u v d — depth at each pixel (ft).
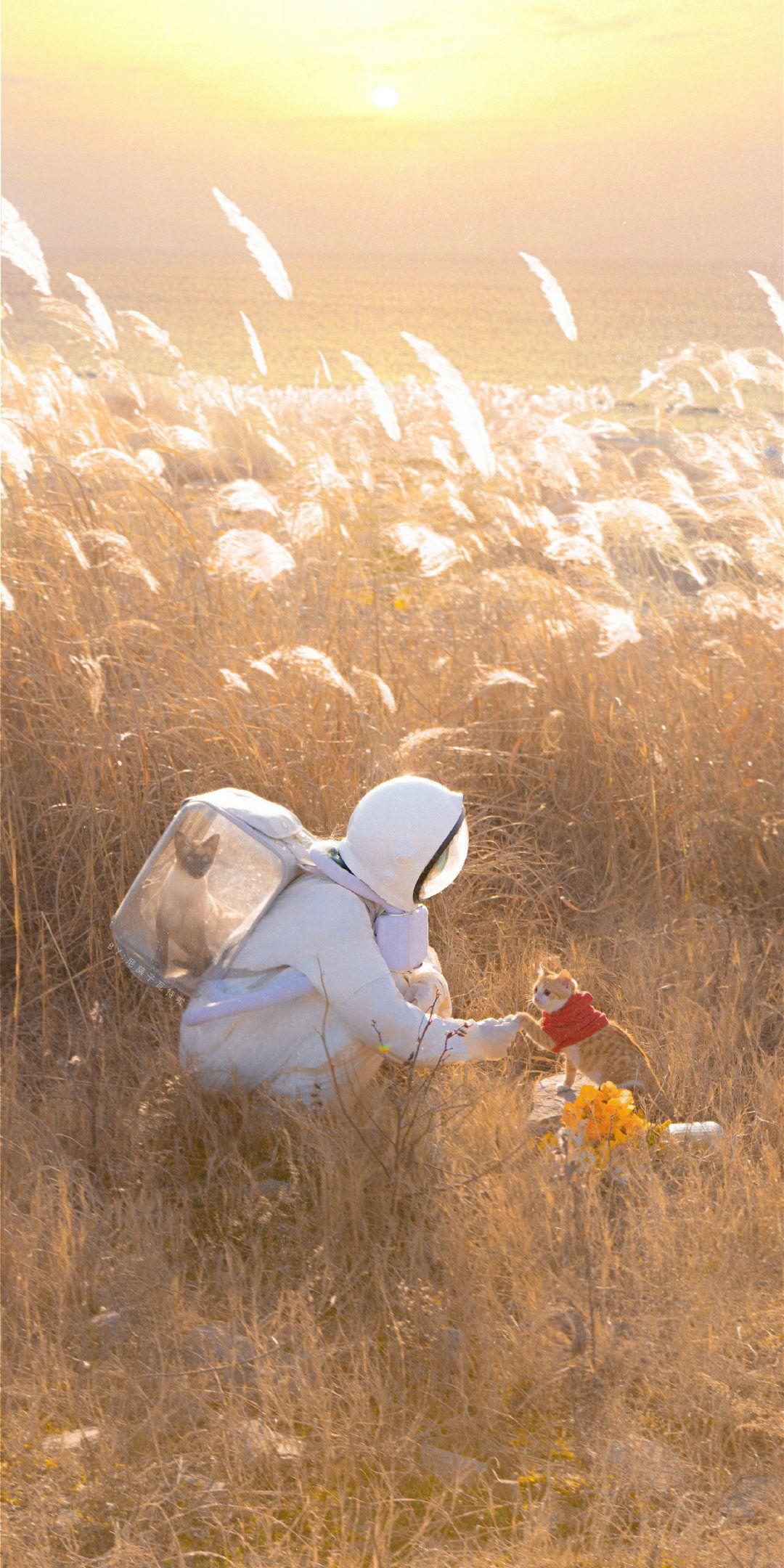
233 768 18.33
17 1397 9.85
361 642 22.48
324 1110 13.23
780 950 18.25
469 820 19.72
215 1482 9.17
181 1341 10.47
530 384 101.86
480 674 21.44
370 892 13.50
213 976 13.80
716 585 24.62
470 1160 12.87
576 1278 11.06
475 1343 10.55
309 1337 10.33
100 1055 14.75
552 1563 8.42
